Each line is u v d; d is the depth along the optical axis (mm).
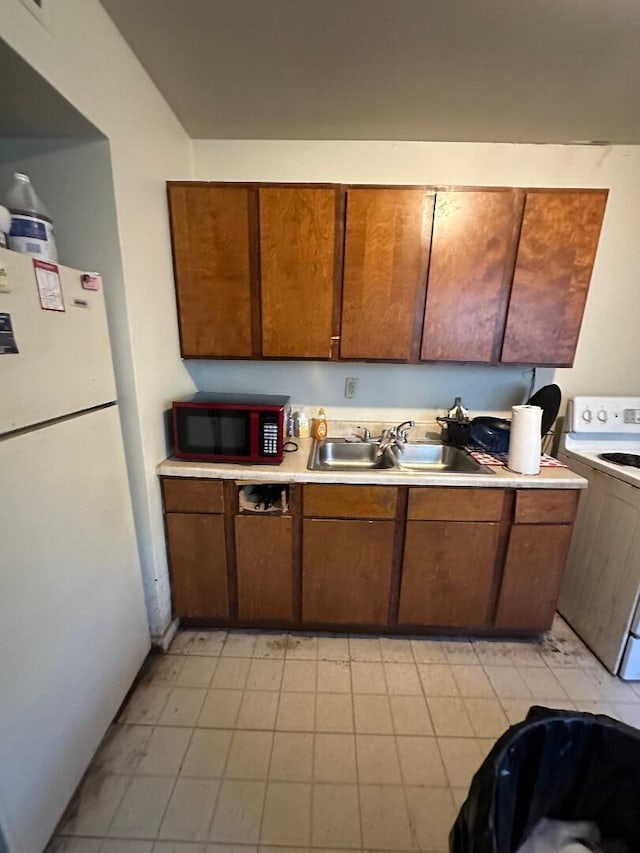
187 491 1678
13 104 1050
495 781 794
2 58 856
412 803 1200
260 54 1333
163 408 1709
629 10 1117
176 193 1651
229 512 1700
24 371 966
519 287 1717
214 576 1774
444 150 1917
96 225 1312
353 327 1785
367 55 1326
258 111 1677
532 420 1644
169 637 1775
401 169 1943
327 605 1793
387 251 1695
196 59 1366
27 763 988
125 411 1488
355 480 1636
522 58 1321
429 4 1113
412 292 1740
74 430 1169
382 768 1293
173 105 1643
